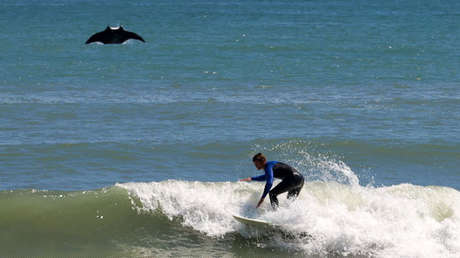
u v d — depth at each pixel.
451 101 79.12
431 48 148.50
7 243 30.81
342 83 96.50
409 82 97.81
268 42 158.25
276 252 30.92
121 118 66.75
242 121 66.25
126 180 45.44
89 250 30.47
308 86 92.94
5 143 54.69
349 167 50.16
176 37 168.75
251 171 48.75
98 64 113.25
